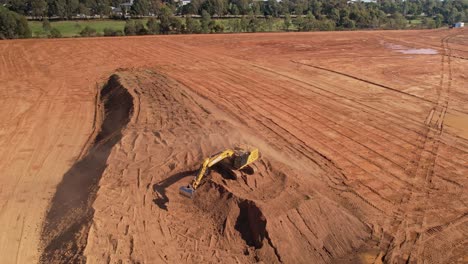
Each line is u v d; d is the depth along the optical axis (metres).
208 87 33.66
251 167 16.97
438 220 16.58
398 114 28.80
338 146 23.17
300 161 20.95
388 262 14.07
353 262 14.01
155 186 16.98
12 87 33.44
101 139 23.45
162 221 15.07
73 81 35.62
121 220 14.69
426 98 32.75
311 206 15.27
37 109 28.42
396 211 17.05
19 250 14.32
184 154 19.17
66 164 20.72
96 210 14.91
